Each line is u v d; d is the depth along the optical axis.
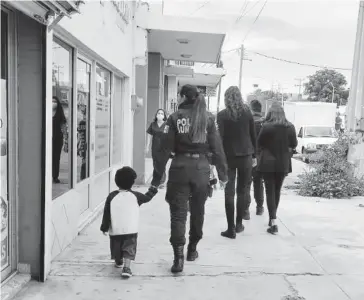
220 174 4.46
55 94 4.53
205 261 4.58
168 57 15.09
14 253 3.83
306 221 6.52
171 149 4.23
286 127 5.59
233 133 5.29
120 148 8.71
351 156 9.66
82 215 5.91
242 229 5.77
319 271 4.36
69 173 5.19
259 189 6.69
